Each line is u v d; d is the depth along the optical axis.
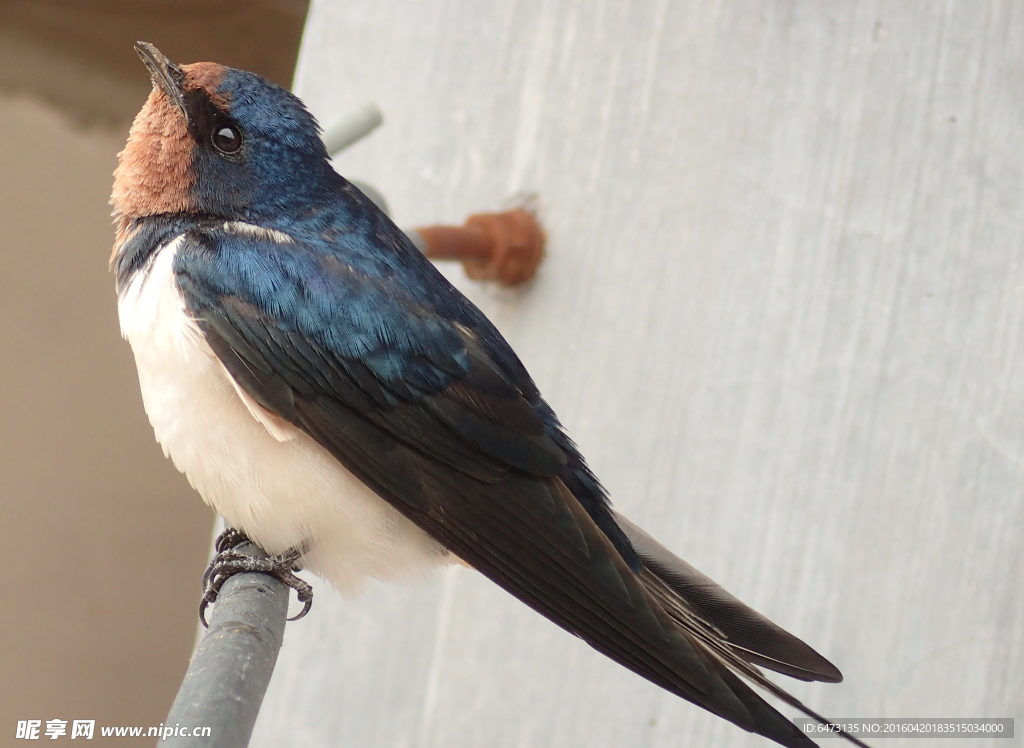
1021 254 2.35
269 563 2.33
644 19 2.39
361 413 2.33
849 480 2.35
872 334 2.36
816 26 2.37
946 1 2.36
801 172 2.37
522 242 2.40
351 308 2.33
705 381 2.38
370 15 2.44
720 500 2.37
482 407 2.34
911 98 2.36
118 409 3.05
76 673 2.95
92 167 2.97
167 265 2.33
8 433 2.99
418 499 2.33
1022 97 2.35
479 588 2.39
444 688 2.39
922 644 2.34
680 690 2.31
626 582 2.32
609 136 2.39
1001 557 2.34
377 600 2.41
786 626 2.36
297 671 2.41
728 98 2.38
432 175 2.42
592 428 2.39
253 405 2.33
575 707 2.38
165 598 3.01
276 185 2.35
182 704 2.25
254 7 2.58
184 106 2.34
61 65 2.72
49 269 3.00
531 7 2.41
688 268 2.38
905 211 2.36
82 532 3.00
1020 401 2.34
